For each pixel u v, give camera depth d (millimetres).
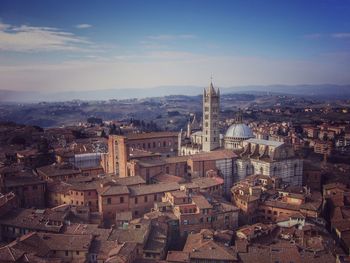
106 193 154000
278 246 129750
